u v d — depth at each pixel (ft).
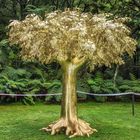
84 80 36.32
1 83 33.78
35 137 20.57
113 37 19.95
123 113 28.48
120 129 22.71
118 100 35.42
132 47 21.49
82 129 21.01
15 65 38.60
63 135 20.83
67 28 19.80
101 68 40.14
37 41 20.11
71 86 21.08
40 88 34.65
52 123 22.58
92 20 20.40
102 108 30.96
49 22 19.84
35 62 38.40
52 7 40.83
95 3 40.06
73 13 20.76
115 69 39.70
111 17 27.53
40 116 26.86
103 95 31.65
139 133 21.80
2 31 41.91
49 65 40.19
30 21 20.61
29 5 40.40
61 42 19.86
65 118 21.13
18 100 33.86
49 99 33.14
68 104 21.08
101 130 22.29
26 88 34.42
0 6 43.34
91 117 26.50
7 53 38.50
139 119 26.09
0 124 23.97
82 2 40.60
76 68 21.11
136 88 35.35
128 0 39.29
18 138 20.42
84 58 20.89
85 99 34.73
